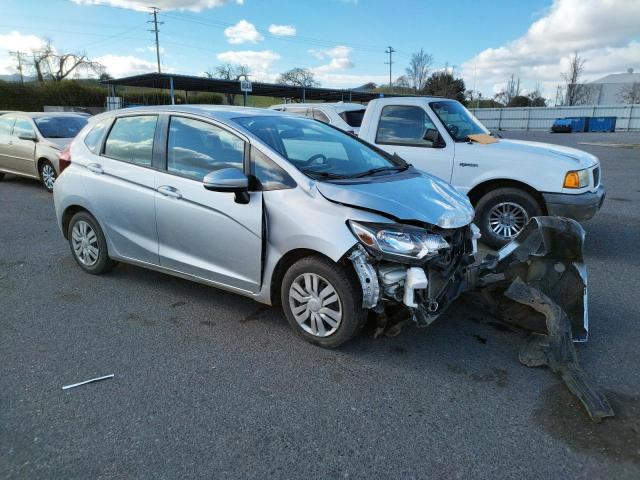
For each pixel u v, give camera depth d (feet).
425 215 11.07
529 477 7.92
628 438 8.76
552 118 168.86
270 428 9.09
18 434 8.84
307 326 12.11
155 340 12.39
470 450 8.52
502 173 19.51
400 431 9.02
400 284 10.78
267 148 12.23
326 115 33.42
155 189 13.92
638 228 23.45
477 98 233.35
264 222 11.87
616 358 11.49
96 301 14.75
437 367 11.17
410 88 212.64
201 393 10.15
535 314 12.75
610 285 16.07
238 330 12.92
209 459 8.29
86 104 159.22
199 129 13.42
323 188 11.35
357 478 7.90
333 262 11.17
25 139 35.22
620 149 70.38
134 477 7.88
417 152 21.26
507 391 10.24
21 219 25.88
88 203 15.71
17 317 13.65
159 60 178.50
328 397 10.04
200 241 13.17
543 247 12.84
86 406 9.67
